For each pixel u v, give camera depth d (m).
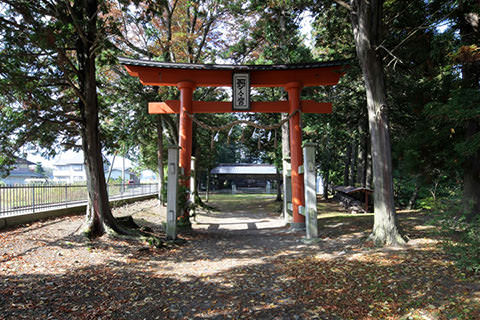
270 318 4.04
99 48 8.30
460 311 3.78
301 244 8.55
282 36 14.71
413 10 9.23
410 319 3.78
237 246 8.66
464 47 6.40
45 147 9.44
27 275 5.28
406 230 8.38
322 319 3.95
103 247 7.61
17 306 4.08
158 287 5.25
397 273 5.26
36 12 7.52
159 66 10.46
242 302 4.58
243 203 25.91
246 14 16.70
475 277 4.64
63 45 7.68
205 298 4.77
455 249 4.98
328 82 11.44
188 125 11.07
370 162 16.75
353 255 6.70
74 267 5.99
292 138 11.24
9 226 8.74
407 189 16.95
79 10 8.43
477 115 6.04
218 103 11.27
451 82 8.84
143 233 8.98
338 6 11.42
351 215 13.38
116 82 17.33
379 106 7.74
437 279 4.78
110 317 4.05
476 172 8.16
